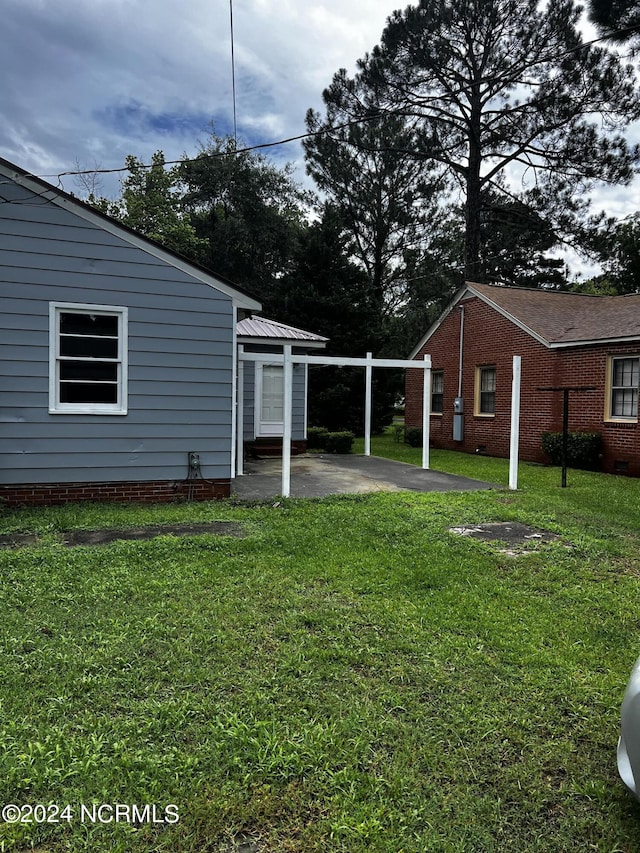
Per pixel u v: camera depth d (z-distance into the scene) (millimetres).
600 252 23047
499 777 2135
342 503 7348
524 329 13289
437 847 1803
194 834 1832
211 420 7527
